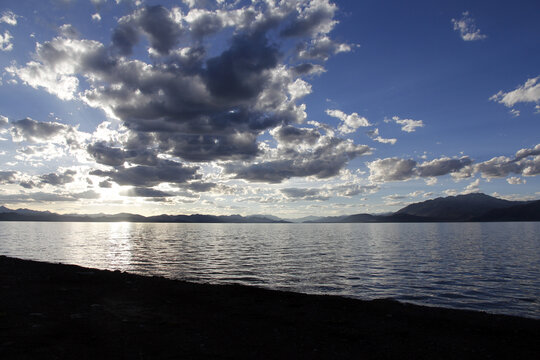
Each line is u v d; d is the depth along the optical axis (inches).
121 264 1659.7
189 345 364.2
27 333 379.2
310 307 603.2
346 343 402.0
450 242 3442.4
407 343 410.6
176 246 2925.7
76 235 4822.8
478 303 879.7
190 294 684.7
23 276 836.0
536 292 1021.8
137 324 438.9
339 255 2149.4
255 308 578.6
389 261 1822.1
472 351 389.4
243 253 2285.9
